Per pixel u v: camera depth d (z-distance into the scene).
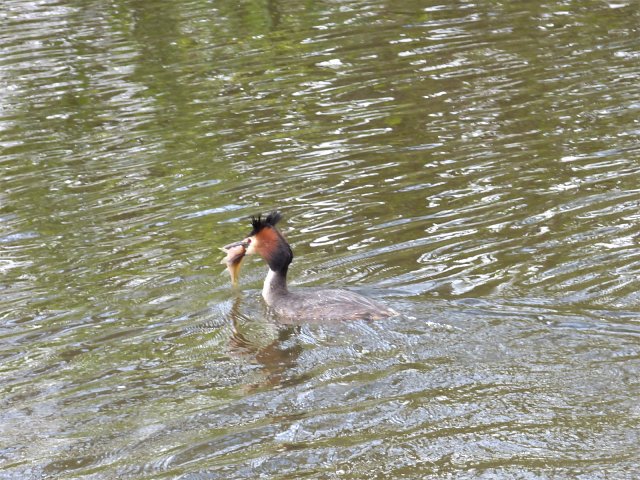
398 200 17.16
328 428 10.69
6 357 12.99
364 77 23.77
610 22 26.83
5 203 18.38
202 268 15.41
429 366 11.73
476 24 27.53
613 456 9.77
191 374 12.27
